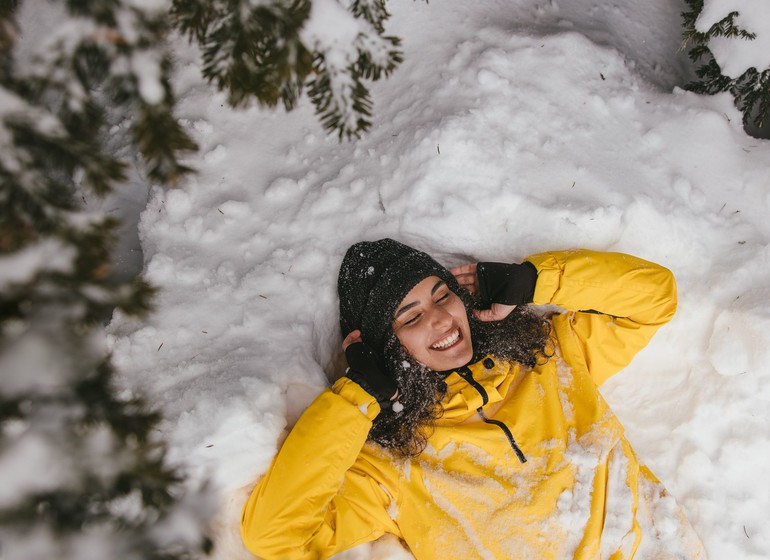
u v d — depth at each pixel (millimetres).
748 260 2721
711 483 2705
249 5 1451
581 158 2779
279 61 1497
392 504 2389
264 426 2219
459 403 2457
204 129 2836
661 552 2451
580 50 3031
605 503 2420
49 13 1402
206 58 1509
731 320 2660
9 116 1303
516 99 2818
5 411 1262
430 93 2863
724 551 2619
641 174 2816
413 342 2379
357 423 2268
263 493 2209
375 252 2492
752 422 2654
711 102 3055
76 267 1354
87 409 1344
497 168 2691
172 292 2494
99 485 1304
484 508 2344
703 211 2814
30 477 1251
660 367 2883
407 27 3053
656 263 2691
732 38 2793
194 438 2139
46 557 1253
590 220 2668
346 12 1515
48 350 1331
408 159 2707
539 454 2412
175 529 1435
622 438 2561
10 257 1306
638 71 3260
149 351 2355
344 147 2863
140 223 2680
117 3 1366
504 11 3188
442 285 2438
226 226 2672
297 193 2775
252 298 2533
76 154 1373
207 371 2324
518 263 2674
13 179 1312
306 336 2537
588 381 2594
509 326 2609
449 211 2643
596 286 2479
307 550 2254
